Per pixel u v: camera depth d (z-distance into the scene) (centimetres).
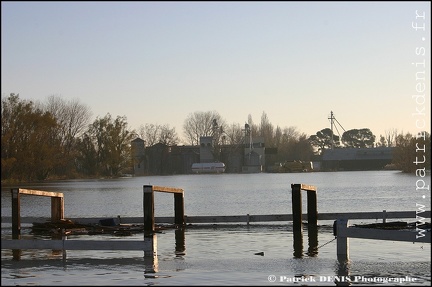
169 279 2836
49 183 16712
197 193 11512
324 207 7512
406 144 18050
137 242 3306
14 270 3059
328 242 3800
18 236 4438
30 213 7112
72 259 3322
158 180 19075
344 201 8556
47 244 3319
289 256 3381
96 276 2909
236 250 3625
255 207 7694
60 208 4997
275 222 5041
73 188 13938
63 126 17925
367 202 8275
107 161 19525
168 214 6650
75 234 4434
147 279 2838
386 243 3684
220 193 11394
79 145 19112
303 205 7838
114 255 3425
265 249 3644
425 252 3397
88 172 19525
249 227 4750
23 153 15588
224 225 4888
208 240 4056
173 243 3931
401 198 8969
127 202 9200
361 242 3728
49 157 16188
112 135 19512
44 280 2842
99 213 7056
